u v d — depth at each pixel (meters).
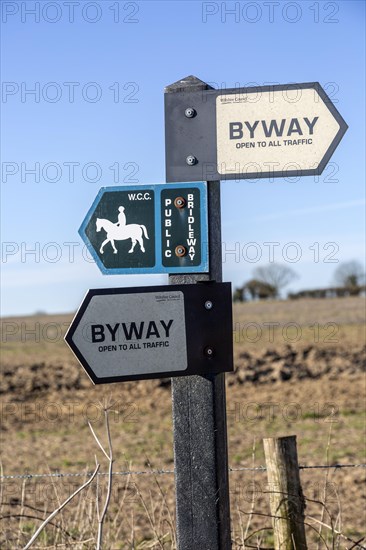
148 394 21.66
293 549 4.99
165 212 3.51
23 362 31.95
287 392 21.12
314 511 8.93
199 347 3.46
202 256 3.48
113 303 3.40
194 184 3.51
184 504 3.47
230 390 22.02
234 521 7.95
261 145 3.56
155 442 14.80
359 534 7.86
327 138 3.53
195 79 3.61
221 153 3.57
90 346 3.37
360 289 79.38
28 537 6.69
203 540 3.45
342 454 12.56
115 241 3.52
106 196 3.53
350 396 19.98
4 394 23.05
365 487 10.11
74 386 23.70
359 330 39.38
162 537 5.50
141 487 9.74
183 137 3.59
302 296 80.69
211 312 3.48
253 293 80.06
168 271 3.50
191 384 3.48
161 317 3.43
